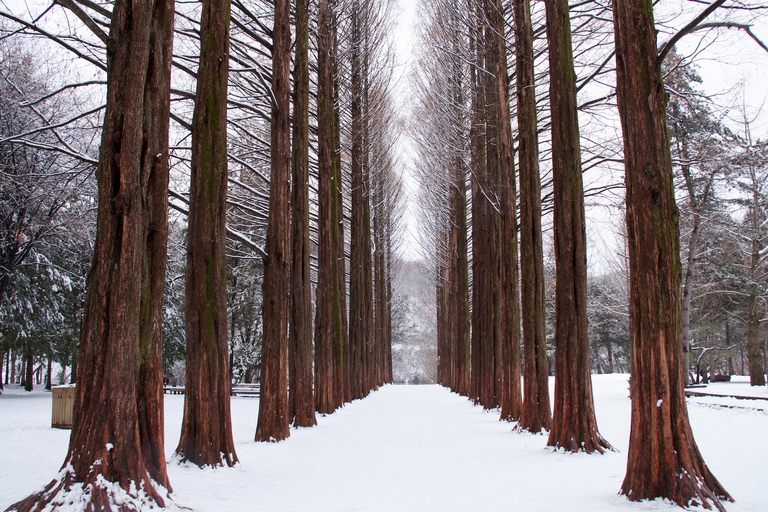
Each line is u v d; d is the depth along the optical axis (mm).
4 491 5652
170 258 26312
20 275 21203
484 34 14406
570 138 8773
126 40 4957
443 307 36938
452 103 17906
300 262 12602
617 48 5668
